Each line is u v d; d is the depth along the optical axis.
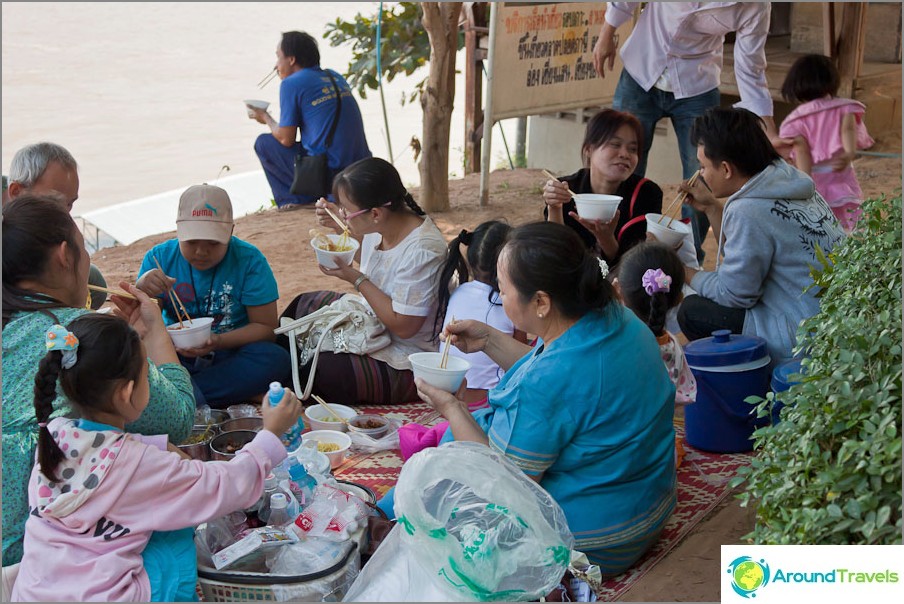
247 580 2.76
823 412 2.39
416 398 4.80
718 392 4.16
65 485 2.63
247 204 12.38
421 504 2.64
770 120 6.79
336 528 2.96
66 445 2.64
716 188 4.48
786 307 4.36
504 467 2.78
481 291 4.28
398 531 2.77
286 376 4.64
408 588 2.67
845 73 10.29
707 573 3.31
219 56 30.88
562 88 9.27
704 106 6.71
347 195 4.49
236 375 4.52
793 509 2.30
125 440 2.69
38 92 25.64
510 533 2.66
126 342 2.68
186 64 29.67
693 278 4.61
